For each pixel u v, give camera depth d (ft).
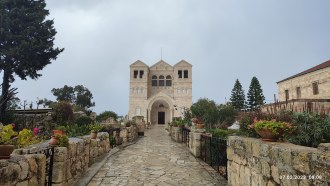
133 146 52.16
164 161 33.81
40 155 14.23
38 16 89.97
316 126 19.84
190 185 22.08
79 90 194.49
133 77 193.26
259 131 16.01
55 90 191.52
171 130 79.15
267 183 13.98
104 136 39.65
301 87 102.17
